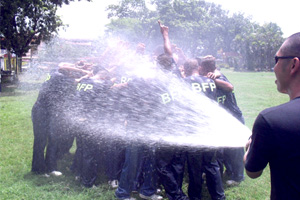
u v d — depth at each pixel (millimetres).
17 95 14094
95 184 4469
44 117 4656
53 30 20609
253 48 54750
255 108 11242
